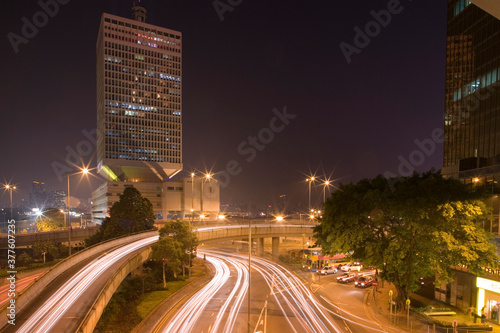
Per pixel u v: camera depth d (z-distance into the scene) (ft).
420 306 132.77
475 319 119.03
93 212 648.79
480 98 196.44
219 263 249.34
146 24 546.67
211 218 543.39
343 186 132.26
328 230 125.49
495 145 183.01
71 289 100.37
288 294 157.17
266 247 390.21
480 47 198.08
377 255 117.60
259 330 106.83
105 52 511.40
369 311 131.13
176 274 186.29
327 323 115.03
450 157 220.23
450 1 228.63
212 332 104.68
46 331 71.61
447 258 117.60
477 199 110.63
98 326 101.76
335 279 195.42
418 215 105.50
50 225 317.22
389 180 130.31
